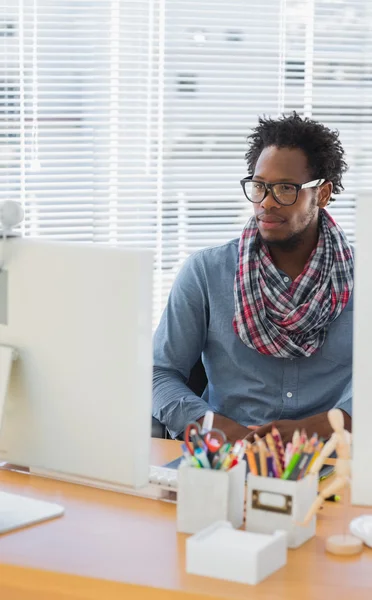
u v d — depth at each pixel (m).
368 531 1.48
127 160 3.23
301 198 2.13
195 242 3.31
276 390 2.23
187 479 1.49
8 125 3.17
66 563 1.39
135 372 1.47
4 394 1.56
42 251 1.53
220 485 1.47
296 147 2.15
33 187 3.17
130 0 3.18
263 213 2.13
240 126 3.34
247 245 2.25
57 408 1.56
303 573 1.37
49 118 3.18
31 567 1.37
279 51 3.34
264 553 1.34
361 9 3.39
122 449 1.51
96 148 3.21
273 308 2.20
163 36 3.23
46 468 1.60
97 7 3.16
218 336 2.28
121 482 1.51
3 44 3.14
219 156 3.31
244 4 3.28
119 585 1.33
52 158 3.19
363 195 1.33
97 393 1.51
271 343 2.19
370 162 3.46
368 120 3.45
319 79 3.40
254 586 1.32
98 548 1.45
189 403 2.14
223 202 3.34
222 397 2.28
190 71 3.27
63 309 1.52
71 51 3.18
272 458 1.48
